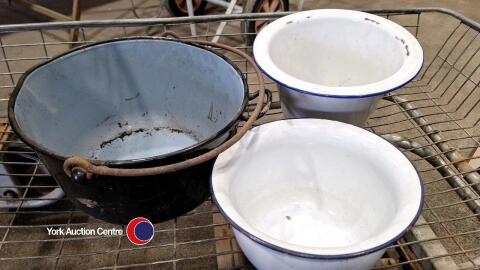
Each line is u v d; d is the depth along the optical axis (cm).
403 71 55
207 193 55
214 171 47
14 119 50
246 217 52
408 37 62
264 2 143
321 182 58
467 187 62
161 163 43
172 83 74
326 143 53
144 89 76
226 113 67
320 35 70
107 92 74
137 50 69
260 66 56
